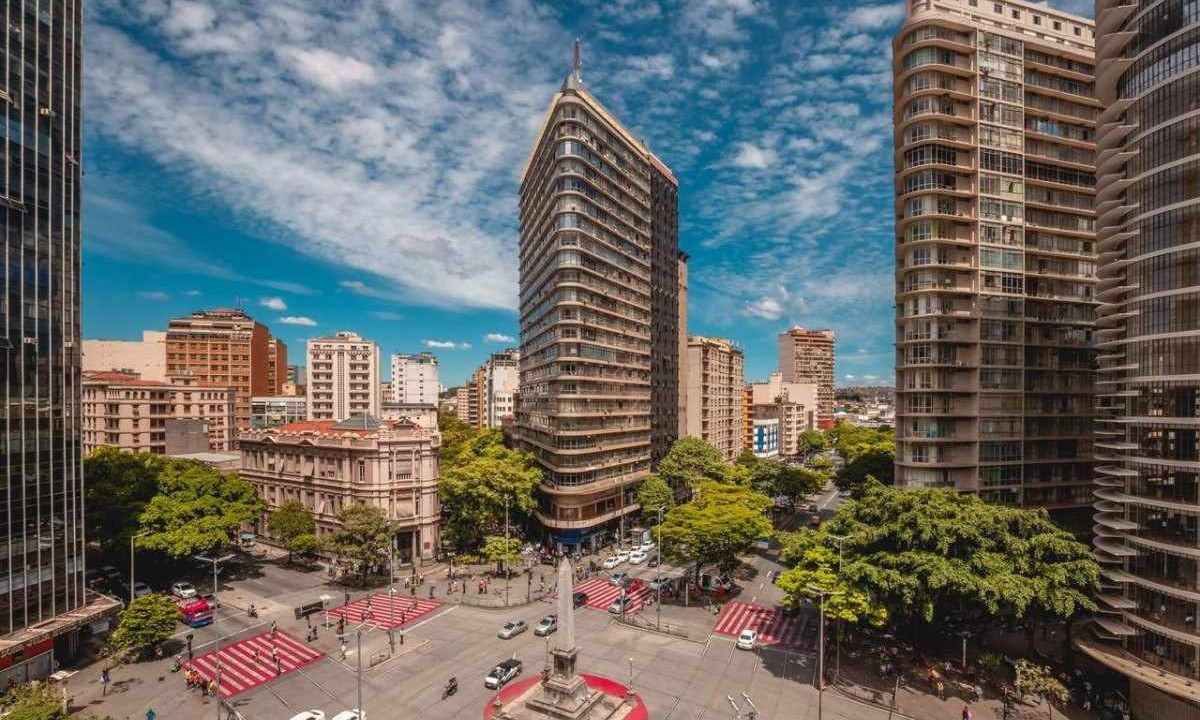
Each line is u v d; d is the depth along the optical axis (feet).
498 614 209.46
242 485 266.77
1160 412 138.31
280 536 262.67
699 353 446.60
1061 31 244.01
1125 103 150.20
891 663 171.53
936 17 224.53
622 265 326.24
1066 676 158.81
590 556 287.07
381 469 267.18
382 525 243.40
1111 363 178.81
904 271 228.84
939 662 171.83
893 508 166.30
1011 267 228.43
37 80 168.25
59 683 147.02
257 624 198.08
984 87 227.81
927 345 222.28
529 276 375.66
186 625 195.31
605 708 145.89
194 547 216.13
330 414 534.37
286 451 298.15
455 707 147.23
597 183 305.73
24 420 160.04
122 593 221.25
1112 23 161.27
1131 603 142.61
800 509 407.03
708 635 193.16
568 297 286.46
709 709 146.72
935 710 145.79
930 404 221.66
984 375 224.12
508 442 460.14
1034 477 231.09
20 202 161.68
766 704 148.87
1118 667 138.51
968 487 222.48
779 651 180.55
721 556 225.15
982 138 226.79
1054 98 239.71
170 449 385.29
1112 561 151.94
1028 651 168.76
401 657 175.01
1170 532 134.82
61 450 168.96
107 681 156.35
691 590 234.58
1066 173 240.73
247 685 157.48
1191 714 128.26
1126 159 154.61
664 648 183.01
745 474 372.79
